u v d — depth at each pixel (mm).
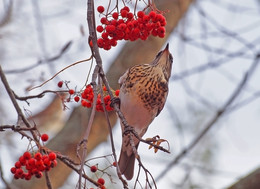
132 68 10875
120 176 5777
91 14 6949
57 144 12664
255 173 11203
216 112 13281
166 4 14414
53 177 12695
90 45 7082
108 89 6738
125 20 7449
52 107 12375
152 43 14117
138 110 10688
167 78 11289
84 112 12992
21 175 6945
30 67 10078
